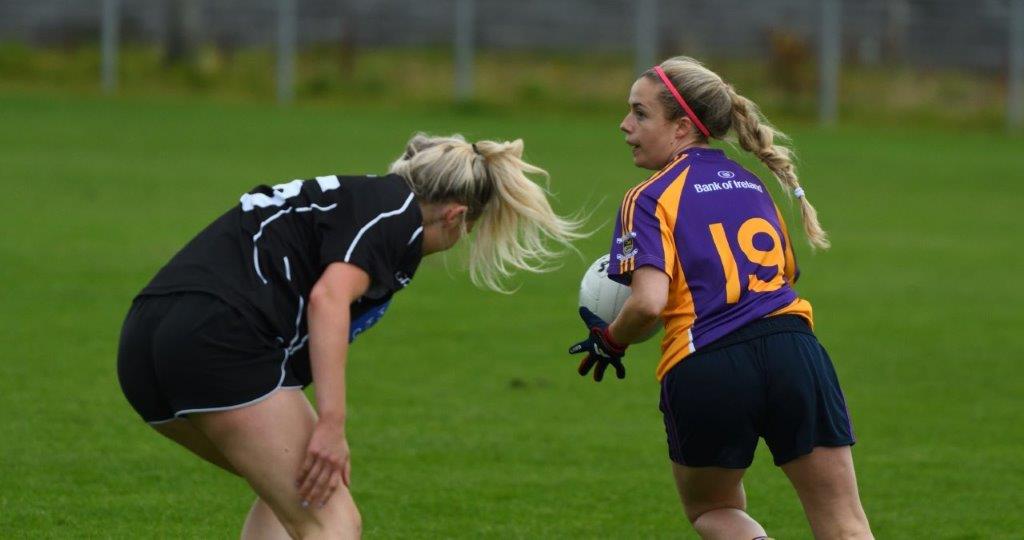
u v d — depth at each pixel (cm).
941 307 4078
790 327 1544
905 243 5306
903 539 2058
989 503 2242
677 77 1652
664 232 1557
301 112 9375
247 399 1409
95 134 7675
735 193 1598
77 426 2538
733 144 1714
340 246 1429
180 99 9881
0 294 3738
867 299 4184
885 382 3134
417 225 1477
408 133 8256
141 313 1447
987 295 4294
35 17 10494
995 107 10700
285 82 10075
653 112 1656
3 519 2009
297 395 1450
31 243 4516
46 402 2698
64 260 4253
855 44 10750
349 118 9069
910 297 4234
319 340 1398
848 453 1555
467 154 1534
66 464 2303
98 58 10375
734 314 1534
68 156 6762
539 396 2911
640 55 10500
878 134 9819
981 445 2609
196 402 1410
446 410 2766
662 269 1535
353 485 2261
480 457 2444
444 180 1516
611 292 1712
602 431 2645
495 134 8438
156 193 5706
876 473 2416
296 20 10581
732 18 10712
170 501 2134
